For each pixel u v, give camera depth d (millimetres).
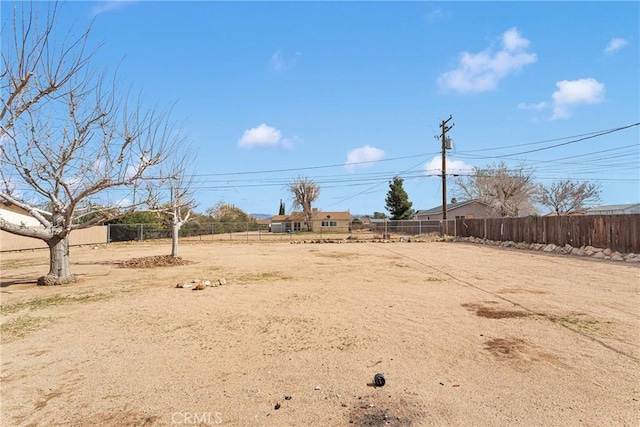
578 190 33812
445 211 29781
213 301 7465
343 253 18359
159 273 11922
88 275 11602
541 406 3092
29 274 12305
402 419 2932
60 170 9305
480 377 3684
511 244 20188
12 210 22688
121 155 10086
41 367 4172
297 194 59000
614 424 2803
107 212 11484
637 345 4484
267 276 10750
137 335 5312
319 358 4277
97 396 3441
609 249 13484
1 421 3020
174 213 15930
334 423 2893
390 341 4816
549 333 4996
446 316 5996
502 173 34781
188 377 3830
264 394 3412
